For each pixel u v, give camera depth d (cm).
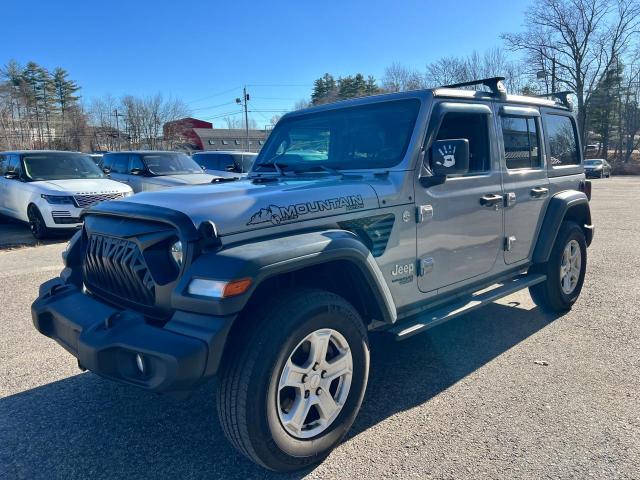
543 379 363
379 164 343
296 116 427
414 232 333
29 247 927
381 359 406
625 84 5488
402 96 359
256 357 239
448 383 361
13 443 295
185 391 233
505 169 414
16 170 1084
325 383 270
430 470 262
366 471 263
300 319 251
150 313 261
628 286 609
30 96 6912
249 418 239
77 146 6625
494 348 424
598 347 421
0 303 560
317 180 329
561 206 468
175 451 285
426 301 354
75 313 278
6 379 377
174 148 7038
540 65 4697
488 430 298
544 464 264
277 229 263
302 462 262
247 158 1520
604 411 316
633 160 5894
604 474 255
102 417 323
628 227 1100
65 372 389
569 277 509
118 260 276
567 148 520
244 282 230
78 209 977
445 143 316
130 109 6994
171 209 257
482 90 407
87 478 262
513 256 432
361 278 292
